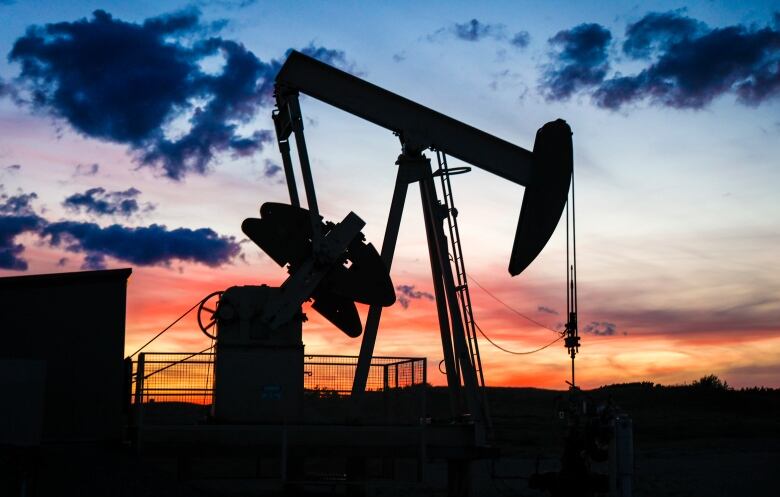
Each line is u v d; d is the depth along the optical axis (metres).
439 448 15.41
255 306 15.30
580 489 14.84
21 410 12.15
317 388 15.38
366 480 16.48
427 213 17.00
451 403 16.77
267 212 15.85
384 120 16.72
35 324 15.01
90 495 12.11
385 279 15.88
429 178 16.70
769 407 63.91
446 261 16.47
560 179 17.03
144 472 13.37
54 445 14.12
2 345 14.80
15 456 11.28
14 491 11.16
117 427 14.98
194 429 14.23
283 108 16.77
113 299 15.42
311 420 15.20
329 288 15.77
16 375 12.16
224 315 15.09
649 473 29.17
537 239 16.94
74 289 15.27
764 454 38.50
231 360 15.02
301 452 14.68
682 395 67.25
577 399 15.27
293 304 15.32
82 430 14.85
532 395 72.25
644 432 50.50
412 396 15.61
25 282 15.07
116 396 15.09
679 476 27.77
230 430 14.39
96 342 15.19
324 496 15.42
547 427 50.50
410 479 16.88
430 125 16.83
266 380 15.09
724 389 70.25
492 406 64.94
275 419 14.99
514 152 17.09
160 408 14.62
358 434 14.91
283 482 14.32
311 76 16.59
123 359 15.26
